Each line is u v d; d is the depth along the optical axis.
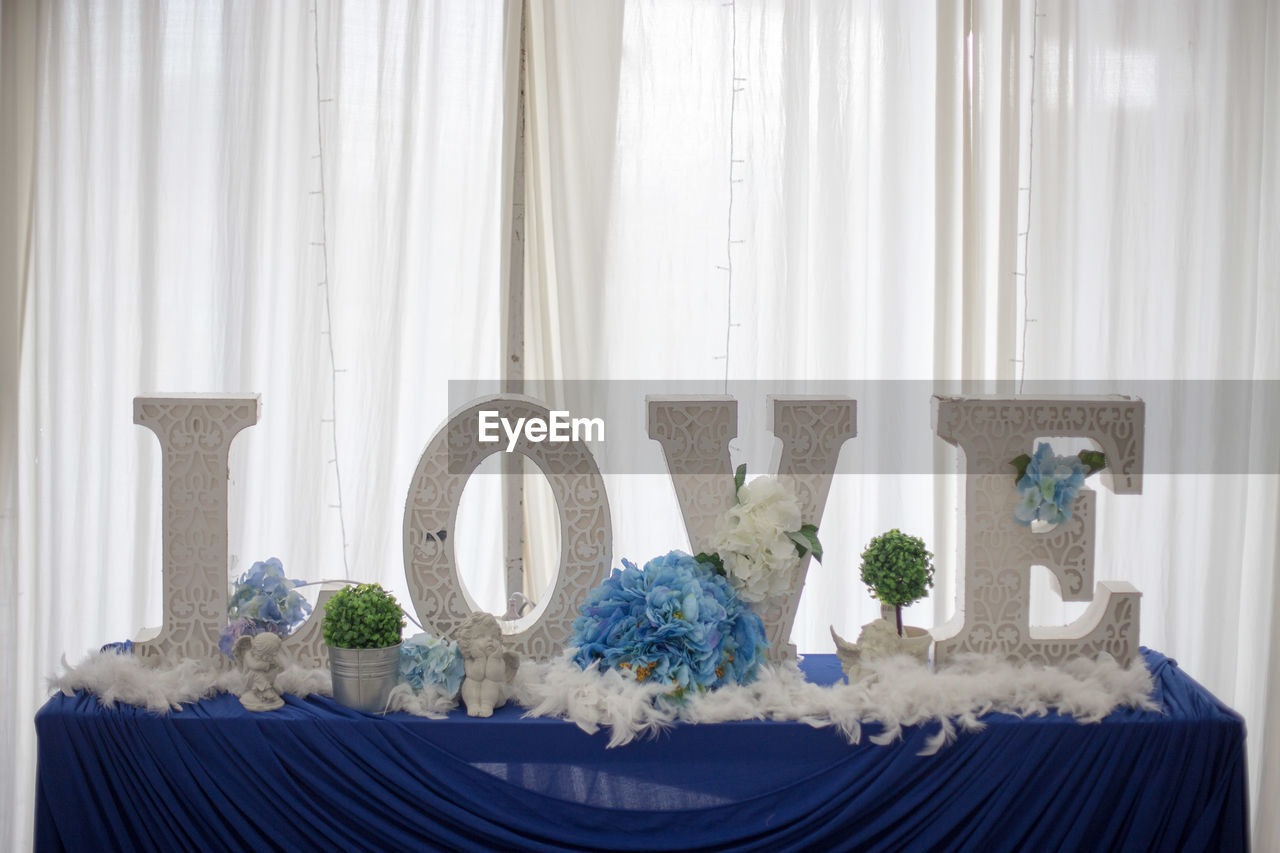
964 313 2.74
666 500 2.80
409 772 1.84
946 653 2.07
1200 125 2.75
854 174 2.78
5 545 2.67
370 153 2.73
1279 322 2.77
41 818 1.85
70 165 2.71
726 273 2.77
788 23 2.72
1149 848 1.88
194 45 2.69
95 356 2.74
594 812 1.86
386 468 2.74
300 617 2.04
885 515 2.80
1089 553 2.07
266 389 2.75
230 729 1.84
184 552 2.01
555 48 2.67
